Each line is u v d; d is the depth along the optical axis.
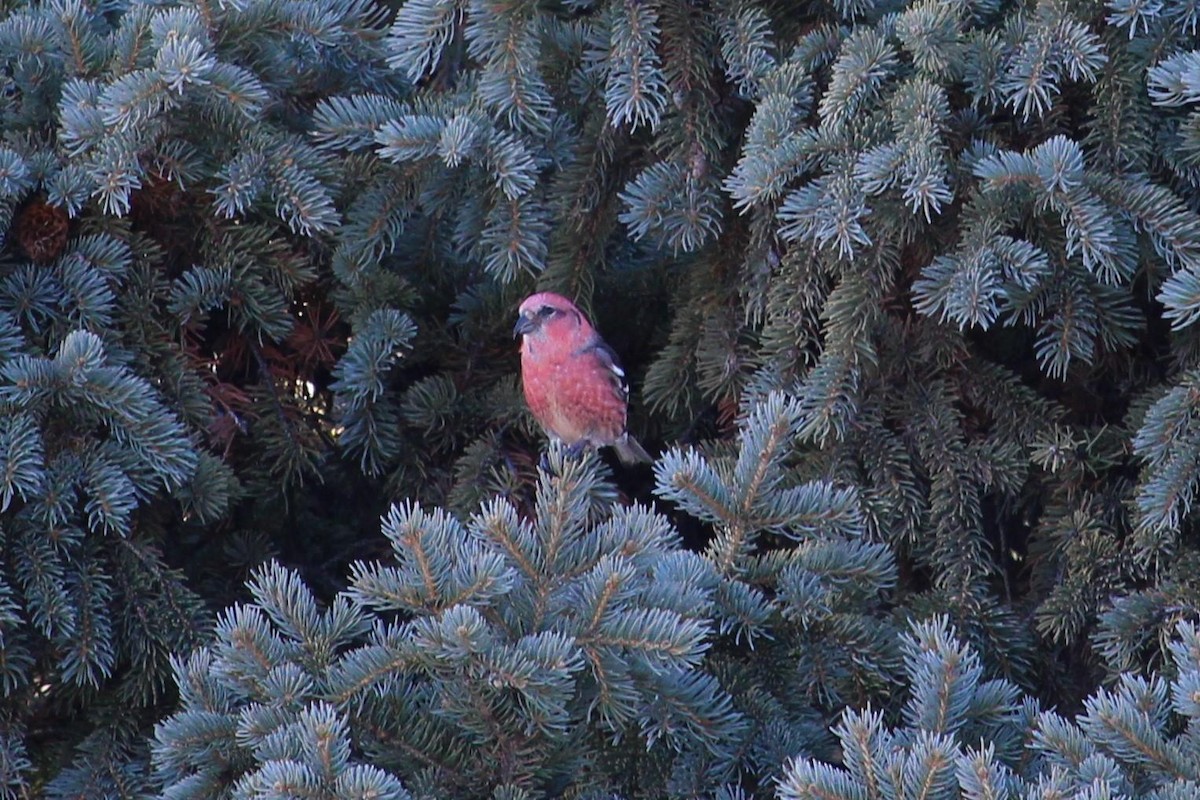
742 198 5.62
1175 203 5.36
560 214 6.43
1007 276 5.49
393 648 4.27
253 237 6.33
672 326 7.04
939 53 5.46
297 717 4.16
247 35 6.14
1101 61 5.36
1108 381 6.25
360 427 6.66
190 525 6.42
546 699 4.03
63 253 5.89
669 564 4.72
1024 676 5.89
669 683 4.46
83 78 6.01
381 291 6.70
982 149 5.58
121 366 5.73
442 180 6.26
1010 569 6.36
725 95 6.16
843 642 4.99
